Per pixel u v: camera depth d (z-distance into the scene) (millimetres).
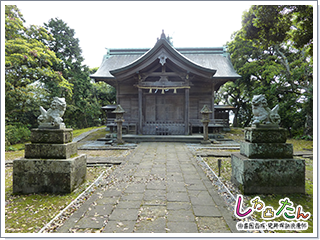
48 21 22656
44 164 4438
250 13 8633
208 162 7207
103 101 31641
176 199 4023
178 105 16391
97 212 3473
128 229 2938
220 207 3676
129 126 16172
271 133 4453
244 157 4547
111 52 21500
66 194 4344
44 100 16609
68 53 23609
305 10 7449
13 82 13719
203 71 13664
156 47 13336
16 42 12508
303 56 14719
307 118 14289
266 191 4230
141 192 4398
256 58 22219
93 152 9492
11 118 16562
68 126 24719
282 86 15828
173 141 12508
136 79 14414
